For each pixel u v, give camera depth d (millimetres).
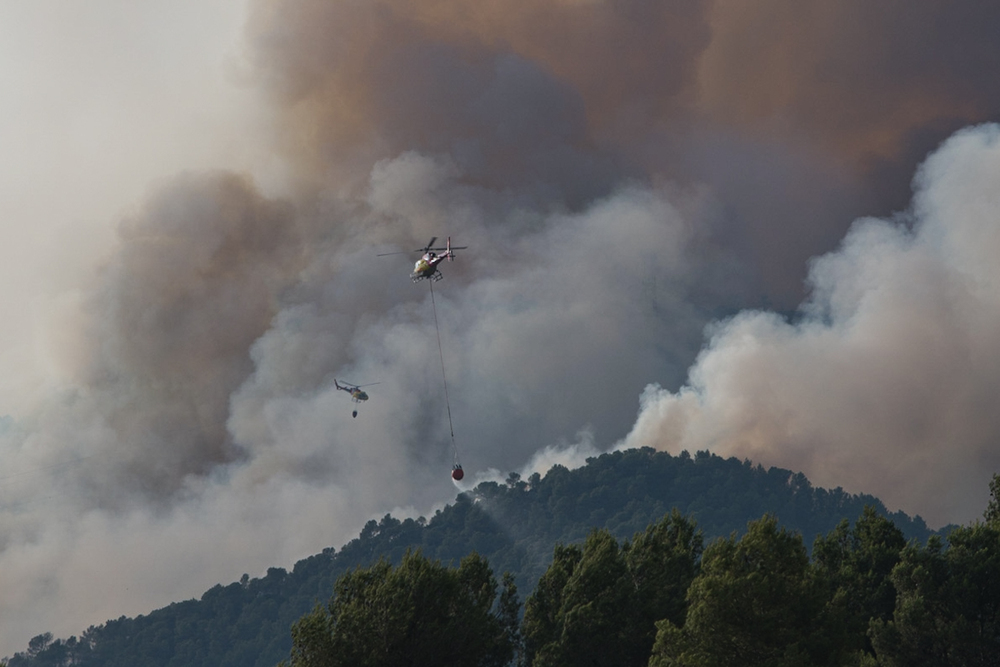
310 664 44250
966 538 49062
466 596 49781
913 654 46156
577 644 50312
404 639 45906
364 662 44125
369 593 47125
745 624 36594
